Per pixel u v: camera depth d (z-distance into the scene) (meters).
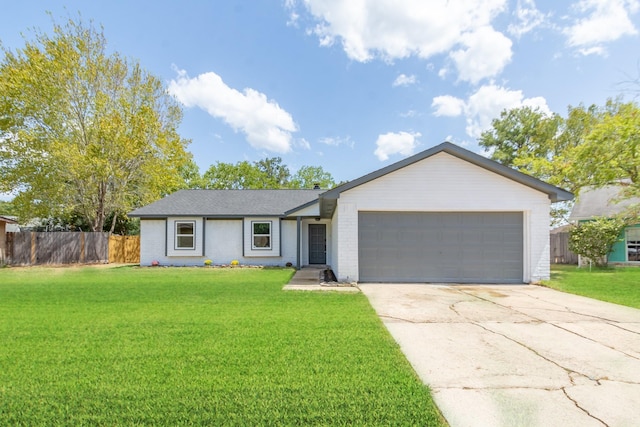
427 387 3.06
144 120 18.75
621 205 16.11
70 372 3.43
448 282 10.09
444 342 4.41
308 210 14.61
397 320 5.57
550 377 3.31
